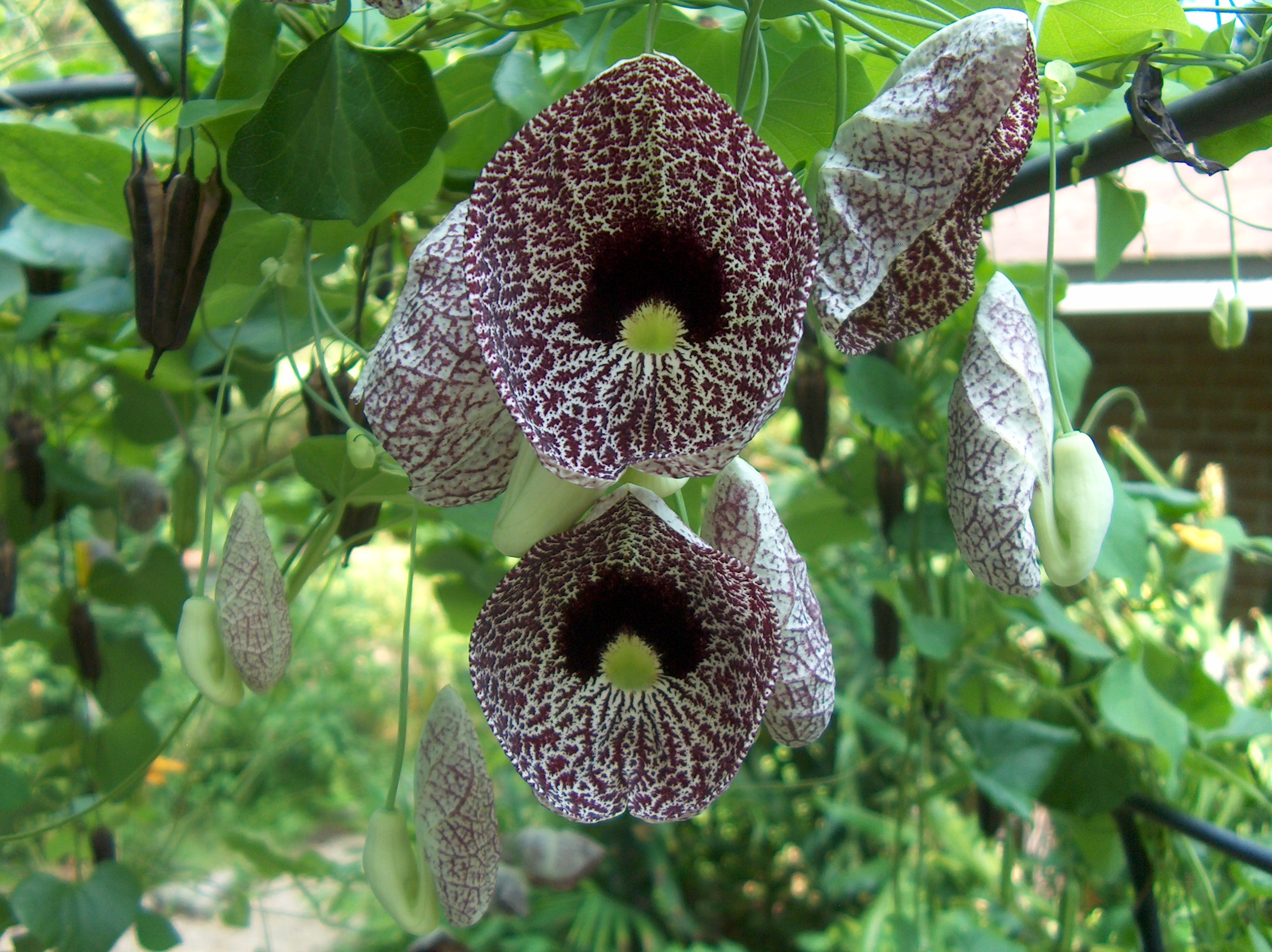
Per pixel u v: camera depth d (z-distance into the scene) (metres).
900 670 0.70
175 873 0.74
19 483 0.53
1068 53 0.36
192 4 0.31
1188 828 0.45
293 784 1.59
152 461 0.69
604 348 0.22
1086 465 0.25
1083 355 0.45
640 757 0.25
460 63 0.39
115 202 0.39
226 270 0.39
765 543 0.26
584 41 0.39
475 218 0.20
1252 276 1.02
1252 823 0.55
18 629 0.56
